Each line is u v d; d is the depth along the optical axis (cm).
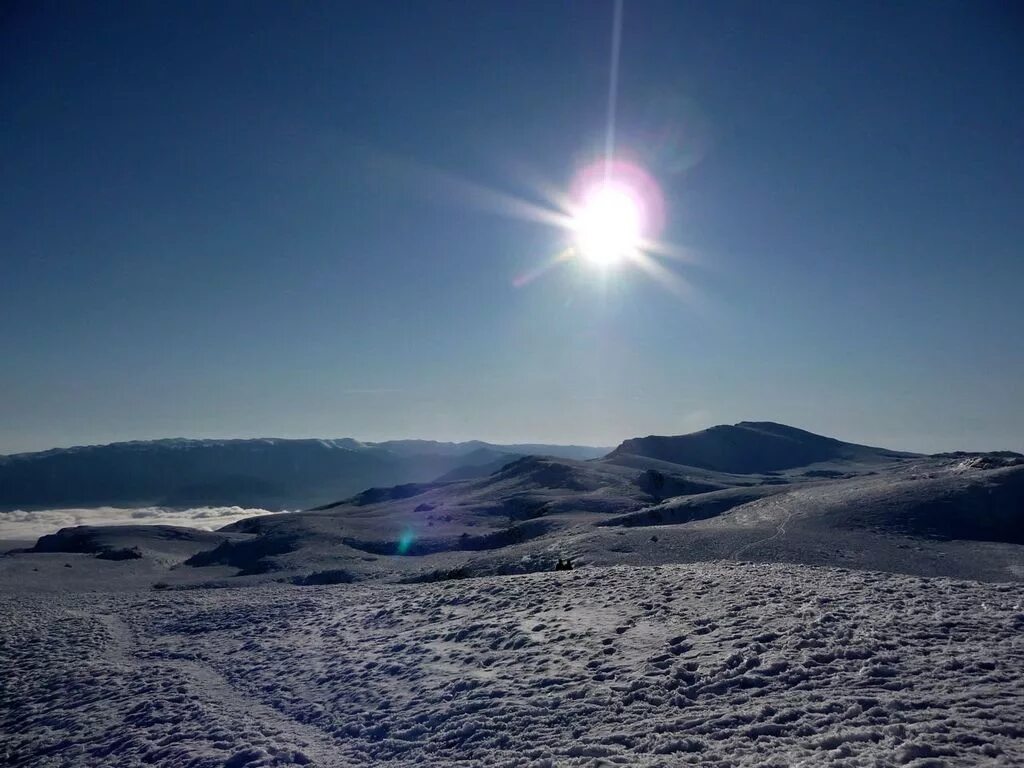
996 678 940
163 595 3416
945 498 4291
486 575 3722
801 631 1247
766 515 4762
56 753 1273
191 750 1140
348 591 2795
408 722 1141
